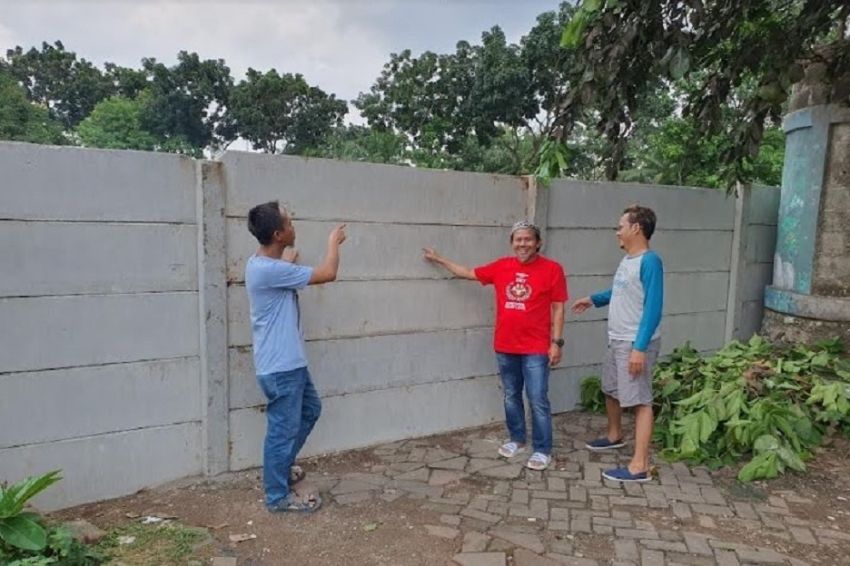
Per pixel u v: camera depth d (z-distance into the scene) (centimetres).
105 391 323
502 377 409
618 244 514
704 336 584
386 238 404
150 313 332
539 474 378
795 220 561
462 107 2011
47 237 300
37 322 301
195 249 342
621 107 503
